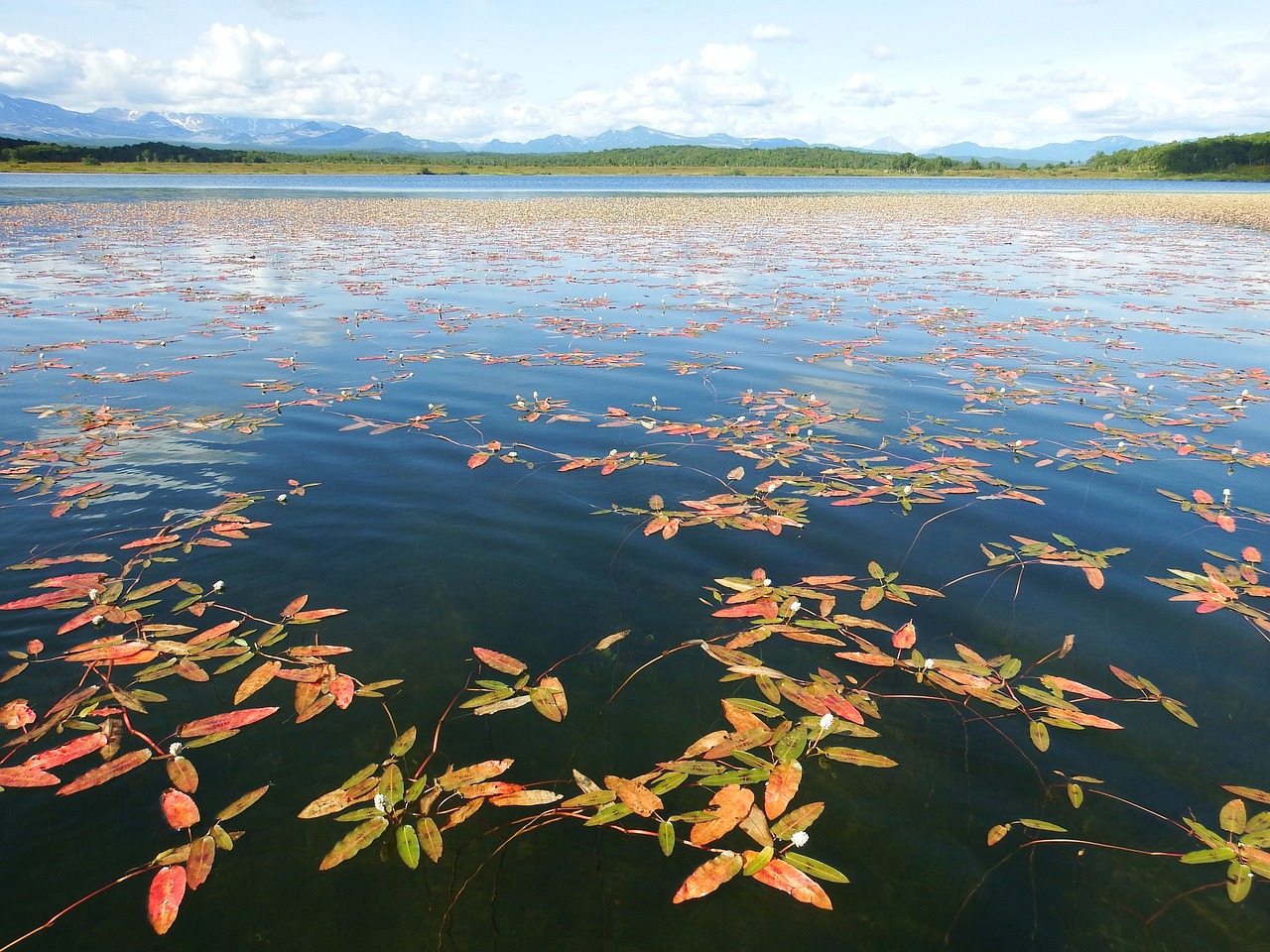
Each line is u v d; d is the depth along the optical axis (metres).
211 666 3.64
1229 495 5.61
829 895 2.52
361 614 4.08
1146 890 2.55
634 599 4.26
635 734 3.24
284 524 5.10
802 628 3.95
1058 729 3.29
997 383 8.79
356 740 3.19
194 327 11.66
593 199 48.88
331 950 2.34
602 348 10.45
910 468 6.12
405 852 2.65
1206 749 3.19
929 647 3.85
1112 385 8.68
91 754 3.09
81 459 6.21
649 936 2.38
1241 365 9.68
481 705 3.37
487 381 8.77
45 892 2.53
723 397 8.22
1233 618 4.11
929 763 3.08
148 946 2.35
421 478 5.90
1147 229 30.62
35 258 19.28
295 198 45.97
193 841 2.68
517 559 4.68
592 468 6.15
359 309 13.18
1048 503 5.53
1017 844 2.72
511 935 2.38
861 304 13.91
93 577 4.39
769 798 2.84
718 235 27.09
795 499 5.55
